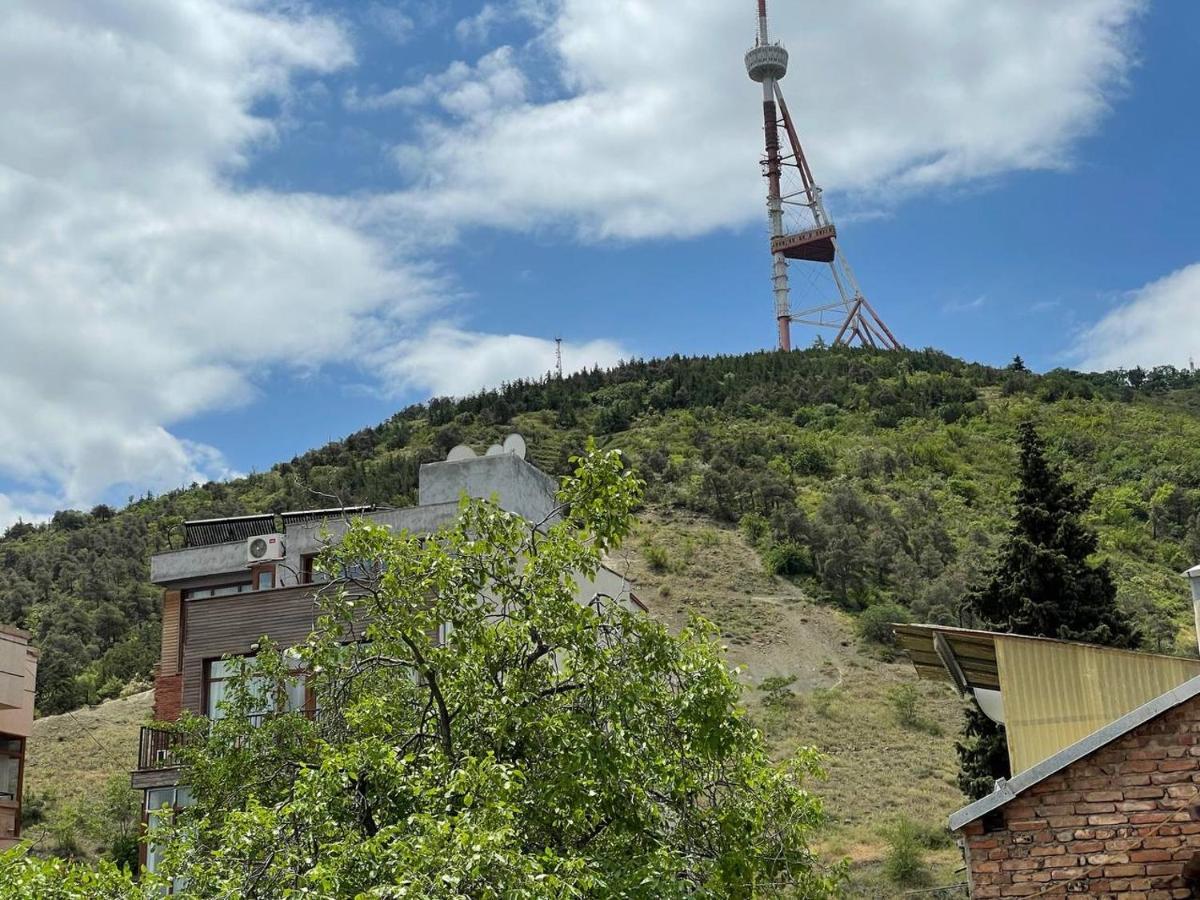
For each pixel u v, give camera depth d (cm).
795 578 9688
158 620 9494
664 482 12081
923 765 5934
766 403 15088
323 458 13950
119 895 1442
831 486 11912
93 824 5112
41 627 9212
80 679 8038
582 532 1795
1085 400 14488
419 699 1817
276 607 2739
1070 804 1189
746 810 1711
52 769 6219
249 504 12181
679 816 1705
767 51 19475
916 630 1508
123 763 6250
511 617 1734
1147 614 7762
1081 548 3725
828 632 8669
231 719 1988
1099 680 1386
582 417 15162
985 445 13075
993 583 3747
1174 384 16238
